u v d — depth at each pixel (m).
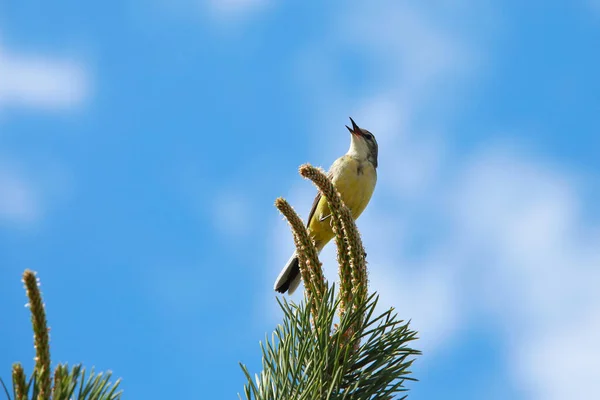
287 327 5.87
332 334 5.91
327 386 5.52
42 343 4.20
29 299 4.20
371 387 5.54
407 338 5.84
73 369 4.25
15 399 4.07
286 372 5.56
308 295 6.44
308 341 5.74
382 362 5.66
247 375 5.46
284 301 5.96
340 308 6.20
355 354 5.73
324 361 5.60
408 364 5.67
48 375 4.16
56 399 4.10
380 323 5.91
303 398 5.36
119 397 4.37
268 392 5.46
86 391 4.28
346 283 6.33
